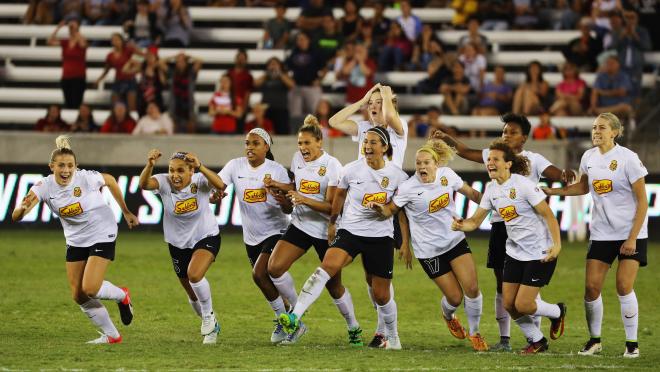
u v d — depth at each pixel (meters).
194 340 35.69
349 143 72.00
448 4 92.50
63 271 53.84
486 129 80.12
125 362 30.19
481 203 33.22
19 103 90.12
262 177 35.88
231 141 73.50
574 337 37.44
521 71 88.94
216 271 54.47
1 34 93.44
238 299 45.94
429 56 84.12
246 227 36.66
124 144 73.50
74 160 34.34
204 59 89.81
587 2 89.44
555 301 46.69
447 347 34.72
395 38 84.00
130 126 77.12
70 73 84.00
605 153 33.34
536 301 32.62
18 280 50.75
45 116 83.56
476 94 81.75
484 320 41.59
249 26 95.12
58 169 34.00
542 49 90.19
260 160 35.94
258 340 35.75
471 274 33.72
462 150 36.44
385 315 33.78
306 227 35.06
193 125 79.19
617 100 78.81
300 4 93.44
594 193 33.53
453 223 32.97
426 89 82.62
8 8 96.06
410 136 75.19
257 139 35.59
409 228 35.25
